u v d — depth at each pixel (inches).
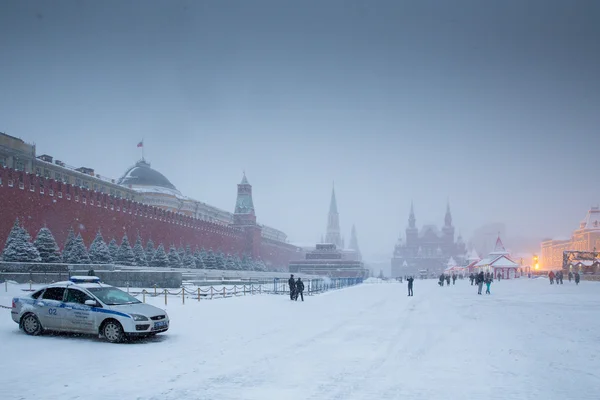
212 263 3348.9
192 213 5054.1
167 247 3265.3
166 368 435.5
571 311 997.2
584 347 550.3
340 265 5846.5
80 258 1905.8
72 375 407.8
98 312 571.5
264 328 702.5
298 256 7145.7
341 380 395.9
